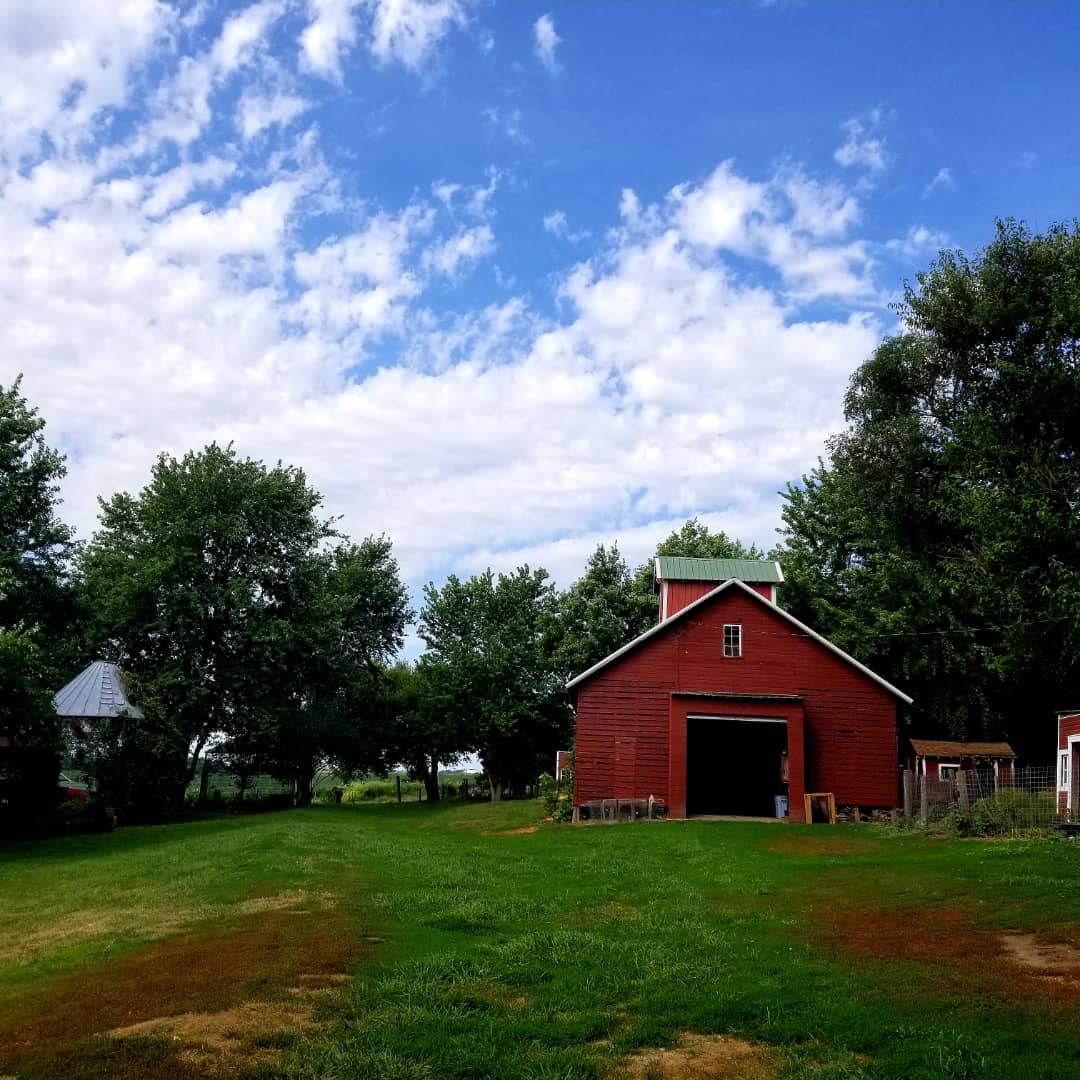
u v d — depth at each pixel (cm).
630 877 1745
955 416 3888
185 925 1288
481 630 5897
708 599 3297
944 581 3819
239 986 921
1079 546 2545
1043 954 1059
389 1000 889
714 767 3884
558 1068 727
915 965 1012
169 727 4012
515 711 5544
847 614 4412
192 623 4400
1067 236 3569
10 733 2964
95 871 2077
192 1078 695
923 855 1959
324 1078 700
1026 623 3212
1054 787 2964
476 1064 731
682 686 3253
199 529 4512
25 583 3359
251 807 5338
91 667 3953
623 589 5641
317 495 5041
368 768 6388
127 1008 867
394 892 1521
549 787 3572
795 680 3253
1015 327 3597
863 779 3181
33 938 1295
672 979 966
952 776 3328
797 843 2362
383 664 6594
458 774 9038
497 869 1878
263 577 4791
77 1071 706
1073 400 2889
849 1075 703
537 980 971
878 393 4138
